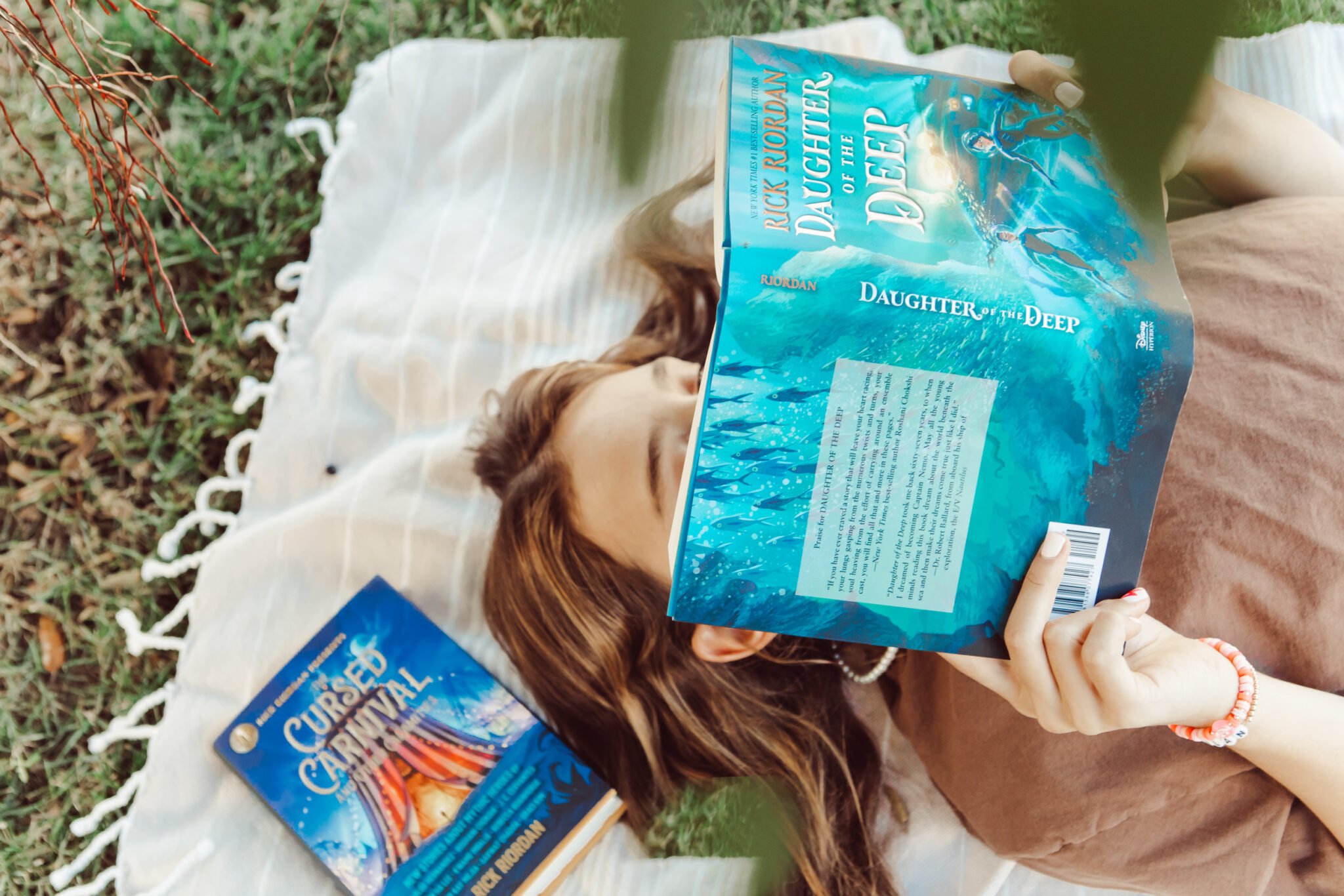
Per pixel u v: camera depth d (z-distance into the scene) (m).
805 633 0.62
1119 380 0.57
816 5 1.05
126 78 1.04
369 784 0.90
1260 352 0.75
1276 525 0.74
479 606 0.94
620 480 0.89
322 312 1.02
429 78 1.06
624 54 0.28
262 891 0.90
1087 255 0.57
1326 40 0.98
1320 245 0.76
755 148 0.57
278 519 0.97
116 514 1.02
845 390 0.55
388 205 1.05
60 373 1.04
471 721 0.90
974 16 1.04
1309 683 0.76
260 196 1.07
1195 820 0.80
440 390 0.98
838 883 0.88
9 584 1.02
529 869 0.87
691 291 0.96
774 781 0.90
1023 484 0.59
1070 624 0.64
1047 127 0.59
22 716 1.00
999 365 0.56
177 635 1.00
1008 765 0.83
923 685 0.90
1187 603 0.75
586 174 1.02
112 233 1.04
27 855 0.97
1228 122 0.77
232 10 1.07
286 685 0.92
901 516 0.59
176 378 1.05
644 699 0.91
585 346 0.97
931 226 0.56
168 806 0.93
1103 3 0.26
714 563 0.58
